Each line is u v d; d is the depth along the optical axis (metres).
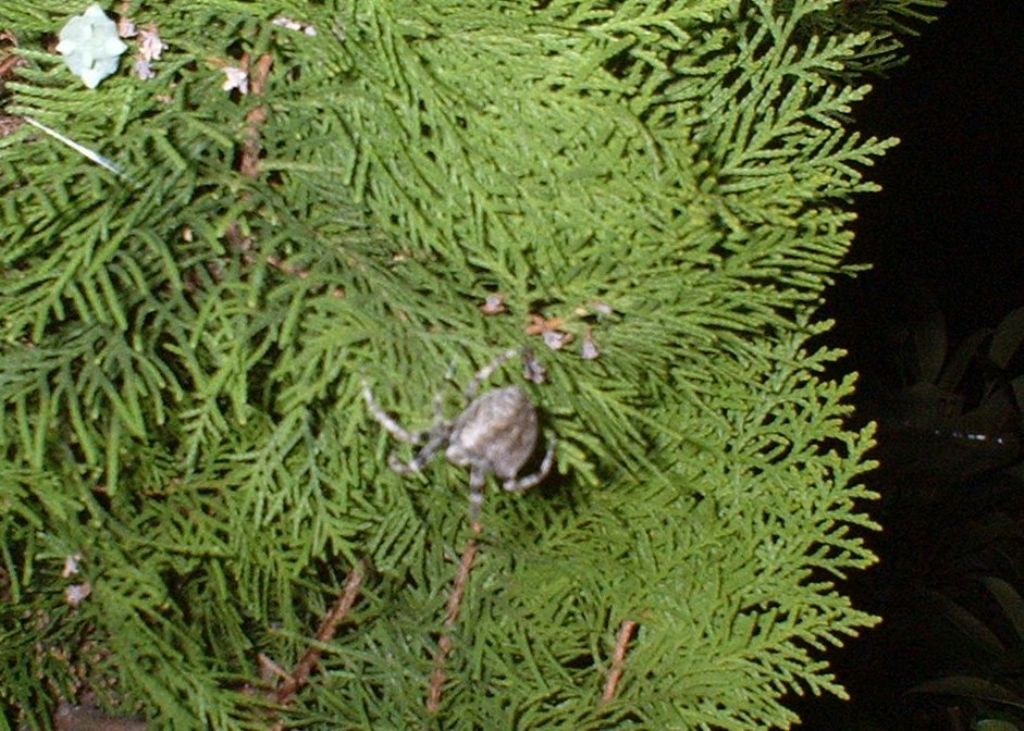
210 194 0.49
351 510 0.54
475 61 0.48
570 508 0.57
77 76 0.48
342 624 0.56
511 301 0.50
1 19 0.47
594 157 0.49
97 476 0.50
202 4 0.48
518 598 0.57
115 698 0.55
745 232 0.51
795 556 0.56
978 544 1.25
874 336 1.53
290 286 0.48
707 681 0.56
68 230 0.47
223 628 0.55
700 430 0.56
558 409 0.50
